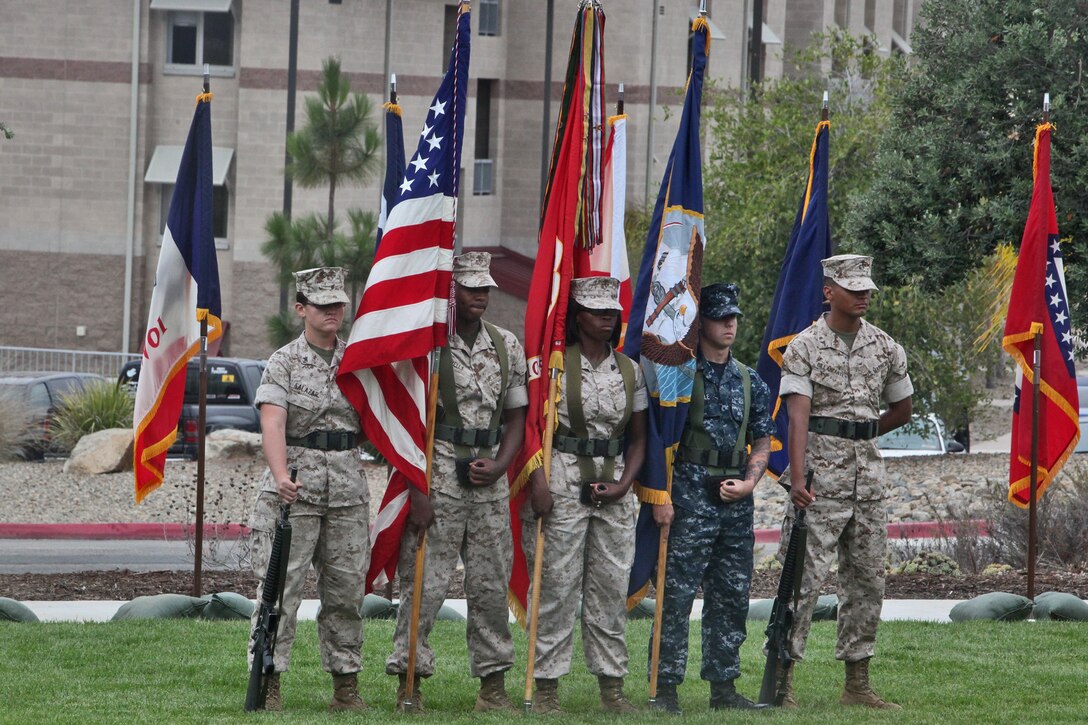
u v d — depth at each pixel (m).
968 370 64.06
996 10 40.41
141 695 21.56
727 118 67.25
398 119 26.48
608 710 21.45
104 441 54.72
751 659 25.86
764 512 50.97
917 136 40.41
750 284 62.78
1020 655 25.59
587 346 21.45
